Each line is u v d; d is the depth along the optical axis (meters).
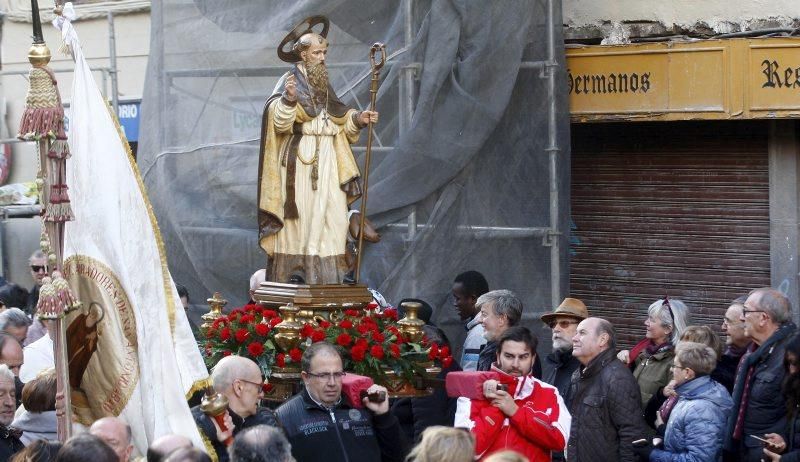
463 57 12.34
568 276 12.72
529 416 8.41
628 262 14.24
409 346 9.46
